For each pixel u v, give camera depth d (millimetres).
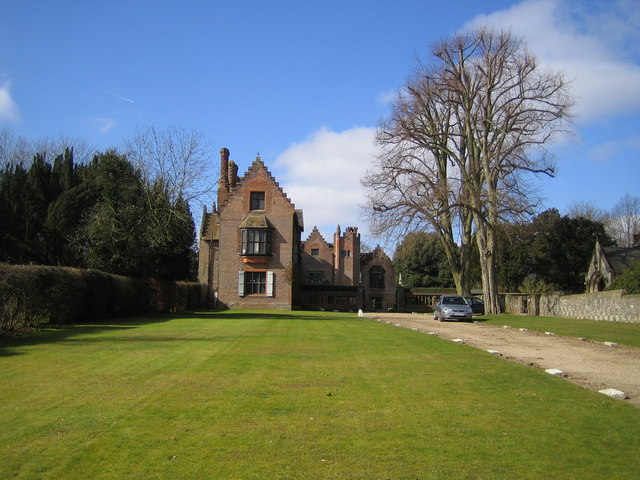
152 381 10367
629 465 6238
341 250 71125
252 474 5906
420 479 5824
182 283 43375
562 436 7297
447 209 39562
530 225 42812
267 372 11633
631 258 47688
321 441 7031
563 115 36844
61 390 9500
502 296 49531
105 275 27750
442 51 39750
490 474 5969
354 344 17234
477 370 12273
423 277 77562
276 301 46500
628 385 10734
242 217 47344
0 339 16953
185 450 6602
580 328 25234
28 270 19953
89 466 6031
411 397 9484
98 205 32344
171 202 36031
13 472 5824
